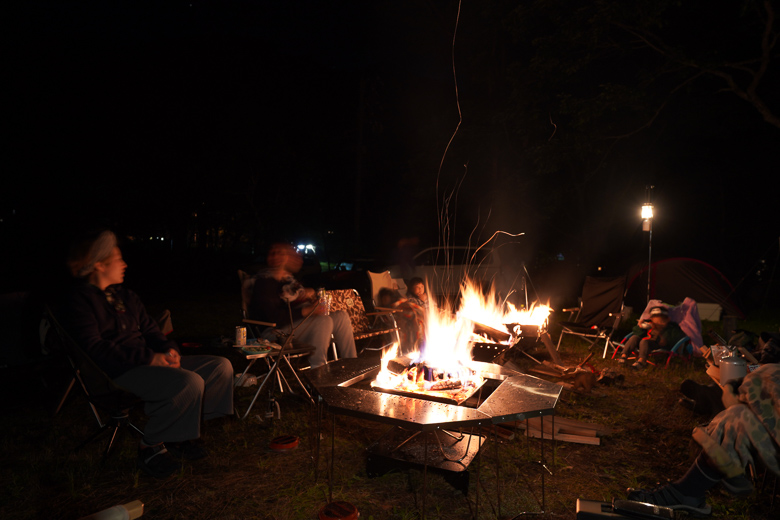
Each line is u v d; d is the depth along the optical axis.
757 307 13.39
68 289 3.10
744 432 2.31
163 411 2.96
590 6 10.88
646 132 14.89
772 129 14.23
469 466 3.11
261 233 20.92
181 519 2.59
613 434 3.89
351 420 4.00
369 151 22.69
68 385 4.00
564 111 11.94
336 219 25.75
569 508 2.77
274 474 3.08
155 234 22.80
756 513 2.73
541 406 2.65
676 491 2.55
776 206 17.14
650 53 13.04
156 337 3.40
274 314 4.66
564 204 16.73
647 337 6.28
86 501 2.74
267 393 4.61
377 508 2.73
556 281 15.26
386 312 6.20
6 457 3.24
